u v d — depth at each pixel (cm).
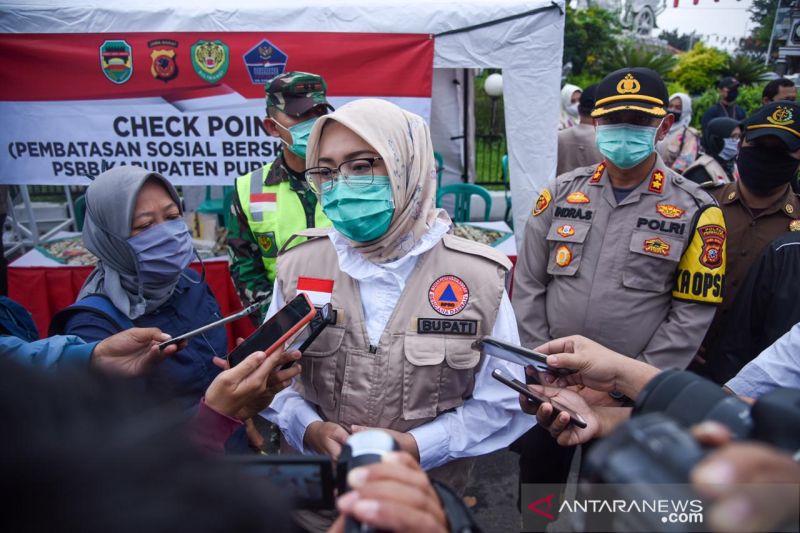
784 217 236
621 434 55
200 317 190
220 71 359
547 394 140
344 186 137
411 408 140
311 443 142
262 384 123
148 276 171
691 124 1405
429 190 149
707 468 46
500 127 1180
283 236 263
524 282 231
